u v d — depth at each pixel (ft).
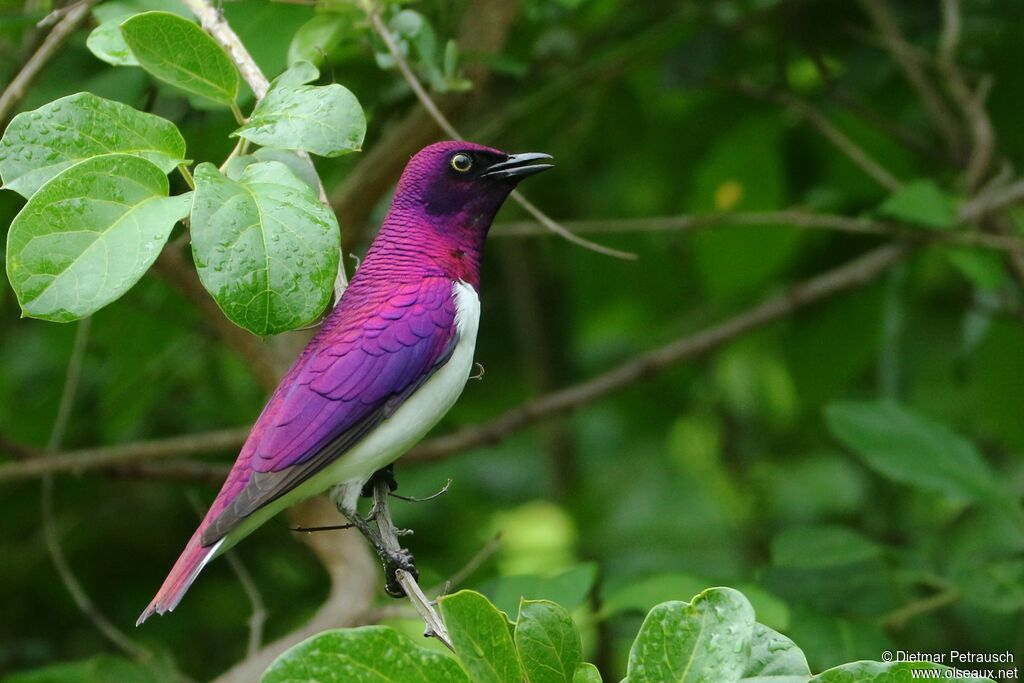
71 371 33.78
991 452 45.78
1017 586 28.86
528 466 49.70
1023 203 35.37
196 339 40.47
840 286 37.81
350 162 35.12
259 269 16.72
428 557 43.21
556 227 24.80
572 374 49.70
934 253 42.37
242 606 40.65
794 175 42.70
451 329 22.93
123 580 40.91
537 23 37.76
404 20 26.58
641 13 40.47
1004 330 40.68
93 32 21.18
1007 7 38.11
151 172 17.33
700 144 42.93
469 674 15.76
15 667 38.24
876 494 46.55
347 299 23.26
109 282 16.35
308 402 21.84
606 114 42.60
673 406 48.16
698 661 16.08
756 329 38.73
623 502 48.75
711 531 47.80
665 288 45.34
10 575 40.01
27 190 17.51
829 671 16.17
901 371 40.83
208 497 40.04
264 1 27.63
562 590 26.58
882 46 38.75
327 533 28.96
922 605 29.17
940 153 39.22
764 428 48.65
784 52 38.70
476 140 36.68
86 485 39.60
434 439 37.14
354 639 15.56
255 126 18.19
